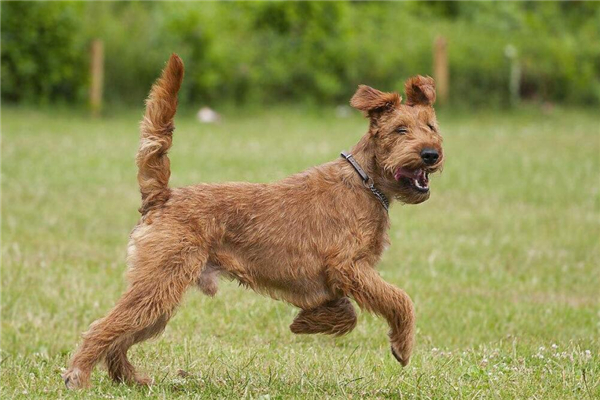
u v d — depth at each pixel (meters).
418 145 7.70
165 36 32.34
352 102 8.11
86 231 15.48
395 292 7.73
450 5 39.94
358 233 7.75
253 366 8.62
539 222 17.08
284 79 34.09
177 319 10.50
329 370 8.50
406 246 14.88
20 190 18.55
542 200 19.16
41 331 10.38
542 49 36.31
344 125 30.70
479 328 10.68
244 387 7.80
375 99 8.02
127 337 7.69
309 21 34.38
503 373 8.30
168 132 7.70
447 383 8.02
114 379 7.97
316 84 34.22
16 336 10.16
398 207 18.23
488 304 11.70
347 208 7.79
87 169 21.17
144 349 9.25
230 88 33.12
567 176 21.77
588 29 38.94
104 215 16.83
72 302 11.32
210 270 7.70
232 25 34.25
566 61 36.34
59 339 10.15
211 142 25.70
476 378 8.17
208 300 11.21
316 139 26.97
